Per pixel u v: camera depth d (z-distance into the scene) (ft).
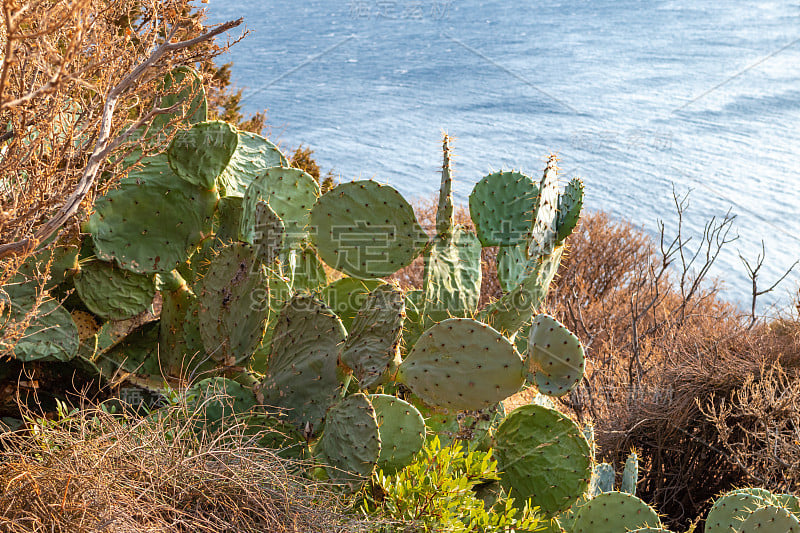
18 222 7.02
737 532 9.68
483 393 8.68
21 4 5.56
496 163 147.54
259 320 9.61
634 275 30.30
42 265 10.32
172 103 11.56
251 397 9.52
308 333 9.43
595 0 478.59
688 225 96.94
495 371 8.59
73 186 7.44
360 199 10.44
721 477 15.61
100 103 7.80
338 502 7.93
